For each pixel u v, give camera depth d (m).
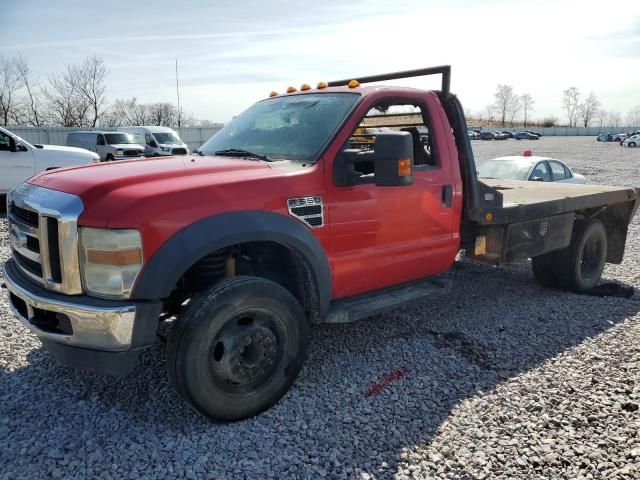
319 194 3.45
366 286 3.93
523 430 3.09
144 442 2.93
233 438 3.00
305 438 3.01
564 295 5.83
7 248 7.73
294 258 3.56
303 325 3.38
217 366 3.05
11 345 4.14
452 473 2.71
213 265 3.34
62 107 44.59
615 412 3.28
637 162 31.20
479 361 4.05
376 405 3.37
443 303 5.50
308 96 4.18
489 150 44.31
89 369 2.94
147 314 2.82
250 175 3.24
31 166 12.04
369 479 2.66
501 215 4.62
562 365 3.96
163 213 2.83
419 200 4.05
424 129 4.33
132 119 50.97
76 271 2.86
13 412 3.20
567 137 91.06
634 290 6.06
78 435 2.99
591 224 5.82
